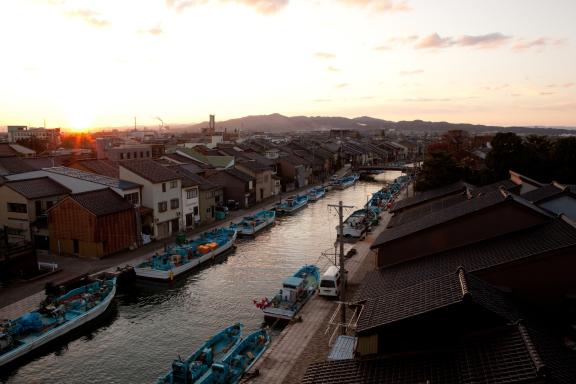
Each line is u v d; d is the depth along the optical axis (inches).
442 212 1105.4
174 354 1029.8
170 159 2773.1
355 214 2395.4
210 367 893.2
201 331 1140.5
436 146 3609.7
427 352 513.3
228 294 1385.3
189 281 1502.2
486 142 5014.8
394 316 539.8
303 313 1163.3
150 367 976.3
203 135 7313.0
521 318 542.3
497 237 882.8
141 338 1105.4
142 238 1812.3
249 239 2074.3
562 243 697.0
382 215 2516.0
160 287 1444.4
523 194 1386.6
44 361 998.4
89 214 1588.3
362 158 5728.3
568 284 683.4
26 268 1380.4
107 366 979.9
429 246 961.5
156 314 1243.2
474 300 497.0
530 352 424.2
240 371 885.8
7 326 999.6
